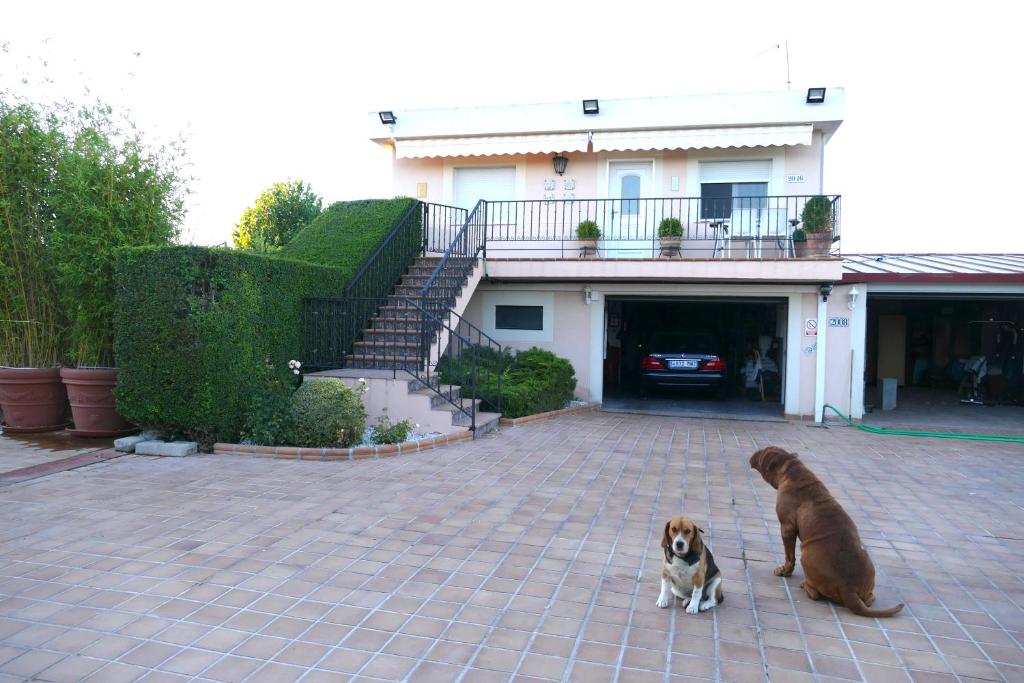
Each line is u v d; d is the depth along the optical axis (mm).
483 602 4199
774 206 12992
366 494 6535
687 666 3475
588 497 6637
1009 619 4109
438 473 7430
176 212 9938
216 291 8078
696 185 13344
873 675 3418
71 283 8898
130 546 5047
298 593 4273
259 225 20250
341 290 10805
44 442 8805
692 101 12836
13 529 5402
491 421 10016
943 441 10383
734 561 5004
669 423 11625
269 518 5742
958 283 11766
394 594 4289
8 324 9438
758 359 15383
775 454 4676
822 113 12391
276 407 8422
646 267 11797
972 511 6492
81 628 3771
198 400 8023
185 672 3332
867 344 19203
